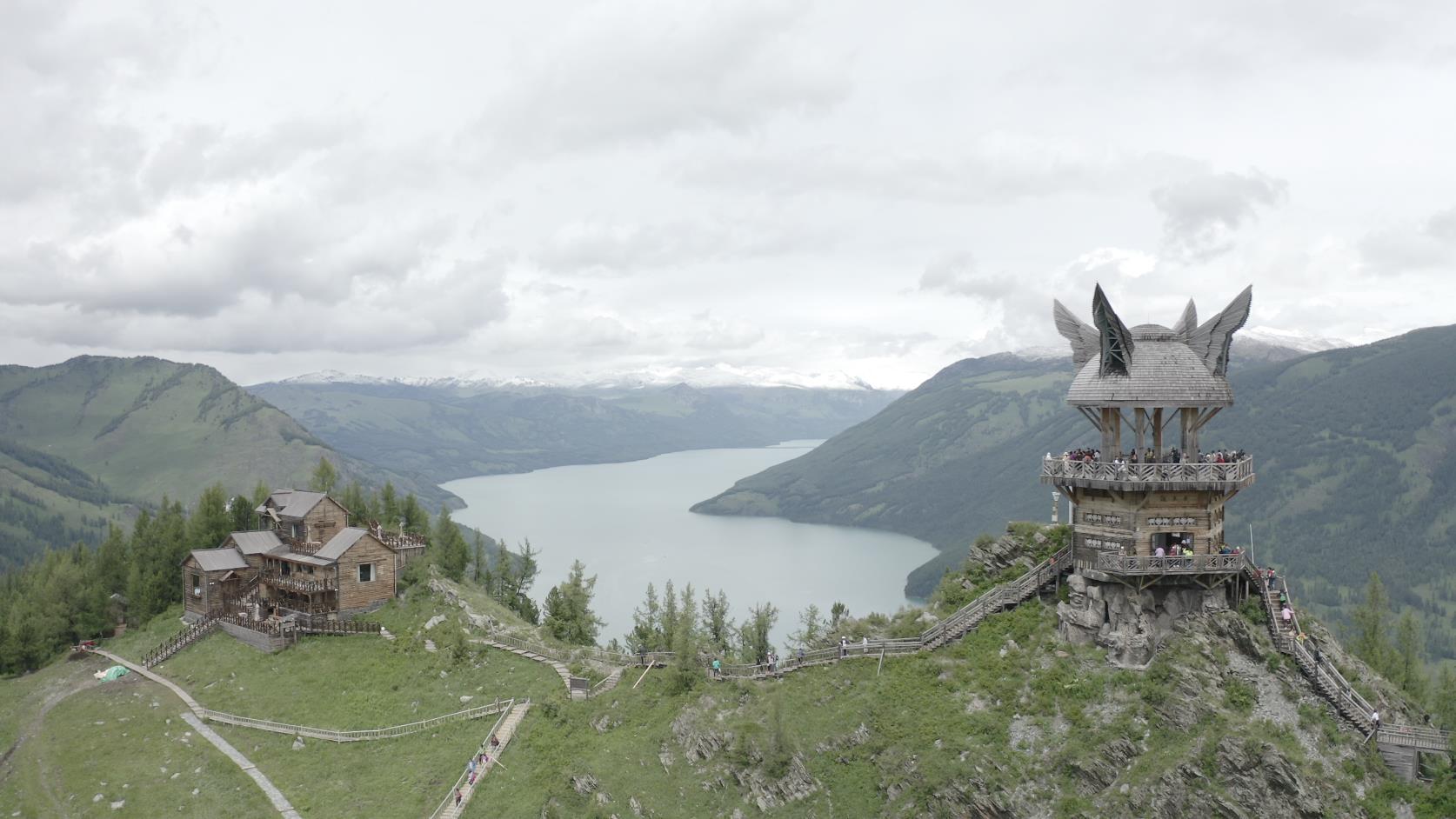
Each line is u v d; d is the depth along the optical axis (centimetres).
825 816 6444
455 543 14575
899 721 6788
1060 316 7562
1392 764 5669
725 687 7875
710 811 6812
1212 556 6412
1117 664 6519
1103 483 6675
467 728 8731
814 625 11206
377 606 11756
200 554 12544
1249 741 5656
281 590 12181
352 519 14238
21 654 12462
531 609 14700
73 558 16238
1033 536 7956
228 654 11231
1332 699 5975
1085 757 5997
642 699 8294
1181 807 5612
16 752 9756
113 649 12581
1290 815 5462
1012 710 6531
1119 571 6450
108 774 8888
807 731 7000
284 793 8256
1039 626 7106
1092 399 6862
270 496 13538
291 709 9725
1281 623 6456
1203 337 6944
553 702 8512
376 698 9694
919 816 6134
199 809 8112
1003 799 5984
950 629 7419
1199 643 6316
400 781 8131
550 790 7400
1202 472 6525
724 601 12062
